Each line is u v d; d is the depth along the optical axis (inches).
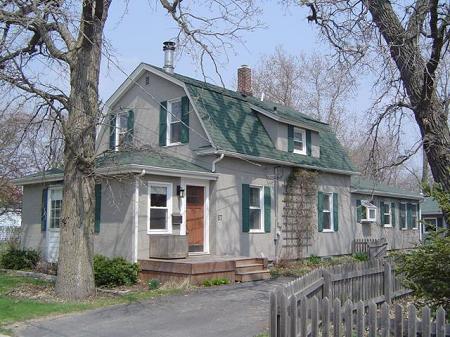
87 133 494.3
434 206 1504.7
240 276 608.1
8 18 413.1
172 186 674.2
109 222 660.1
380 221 1138.7
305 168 860.0
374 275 432.5
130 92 832.9
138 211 630.5
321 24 563.8
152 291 524.1
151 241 635.5
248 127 797.2
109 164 652.7
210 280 574.9
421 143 480.4
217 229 702.5
